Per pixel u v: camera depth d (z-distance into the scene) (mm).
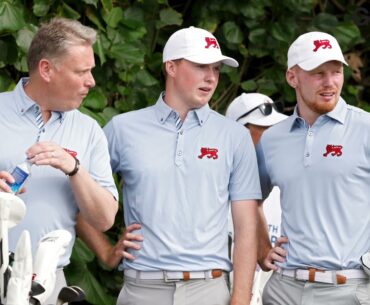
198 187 9297
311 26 13695
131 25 11789
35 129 8617
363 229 9141
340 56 9219
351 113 9305
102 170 8875
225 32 12852
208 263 9234
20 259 7035
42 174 8547
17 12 10445
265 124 10953
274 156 9539
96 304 10828
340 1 14414
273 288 9461
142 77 12070
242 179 9562
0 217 7180
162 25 12445
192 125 9430
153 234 9266
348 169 9109
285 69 13312
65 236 7602
